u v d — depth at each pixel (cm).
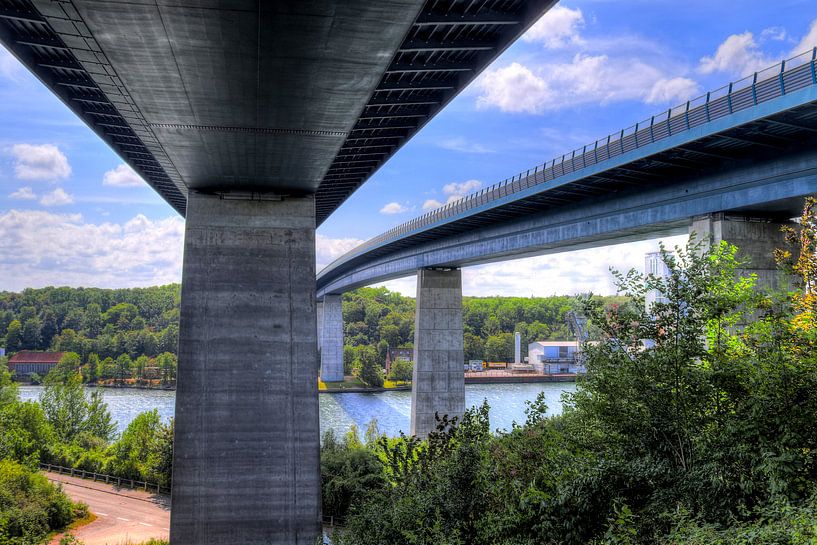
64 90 3166
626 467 1466
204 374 3250
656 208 4009
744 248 3509
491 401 11456
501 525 1534
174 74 1995
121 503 5519
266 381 3284
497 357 19712
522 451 1869
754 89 2889
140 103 2247
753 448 1378
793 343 1523
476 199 5450
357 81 2052
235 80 2039
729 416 1455
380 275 9075
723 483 1338
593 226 4606
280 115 2355
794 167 3098
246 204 3425
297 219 3456
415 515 1769
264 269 3384
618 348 1648
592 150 3966
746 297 1605
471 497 1712
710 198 3584
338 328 15462
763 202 3259
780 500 1218
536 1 2272
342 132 2542
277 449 3234
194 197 3400
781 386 1395
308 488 3228
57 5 1578
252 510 3177
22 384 18025
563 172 4250
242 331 3309
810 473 1348
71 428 8331
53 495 4853
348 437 5959
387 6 1573
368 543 1912
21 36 2517
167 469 5978
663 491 1416
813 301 1688
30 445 6681
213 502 3161
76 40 1827
